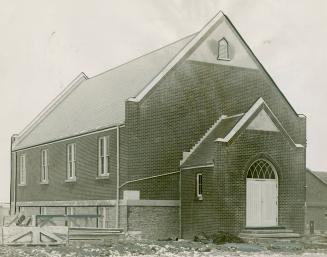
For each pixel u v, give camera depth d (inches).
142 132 1133.1
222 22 1254.3
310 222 1712.6
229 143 1067.3
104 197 1184.8
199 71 1209.4
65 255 794.8
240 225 1060.5
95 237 1015.0
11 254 799.7
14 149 1711.4
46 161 1526.8
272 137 1115.3
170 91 1171.9
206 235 1050.7
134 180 1115.3
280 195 1116.5
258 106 1106.1
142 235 1102.4
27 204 1610.5
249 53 1277.1
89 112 1395.2
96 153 1234.0
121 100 1244.5
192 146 1183.6
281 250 903.7
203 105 1207.6
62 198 1392.7
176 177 1159.0
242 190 1070.4
